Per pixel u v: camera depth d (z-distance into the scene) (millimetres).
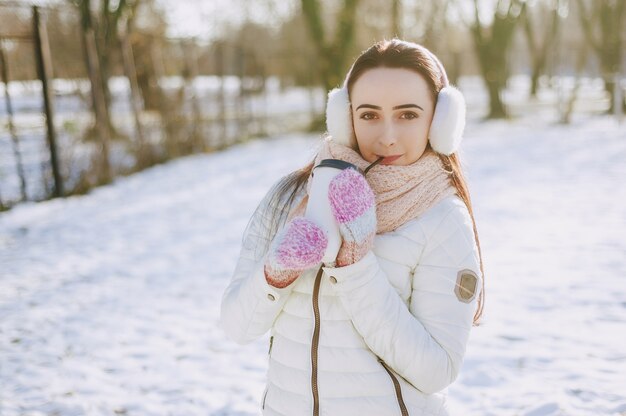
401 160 1271
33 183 9758
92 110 9602
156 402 3055
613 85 19875
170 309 4398
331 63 18688
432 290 1261
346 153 1294
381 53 1252
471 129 17484
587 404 2840
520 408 2844
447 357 1235
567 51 24531
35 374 3393
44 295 4762
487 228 6395
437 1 24203
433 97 1265
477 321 1542
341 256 1165
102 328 4066
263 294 1259
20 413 2953
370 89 1238
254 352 3668
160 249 6066
